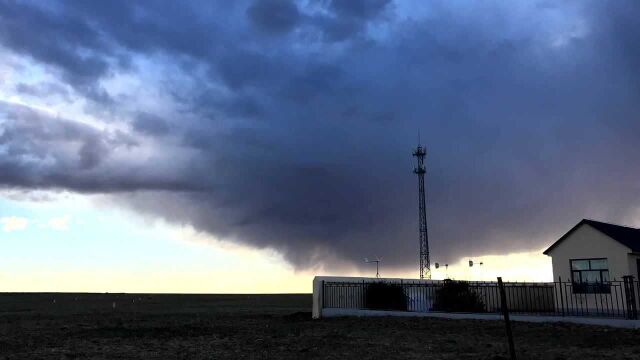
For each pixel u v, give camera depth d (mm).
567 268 26938
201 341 18672
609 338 15789
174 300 92750
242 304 67188
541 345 15102
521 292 29734
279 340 18266
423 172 48656
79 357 15531
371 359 13875
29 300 93000
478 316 22469
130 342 18859
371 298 28328
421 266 47219
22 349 17422
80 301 86938
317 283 27641
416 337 17578
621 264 25000
